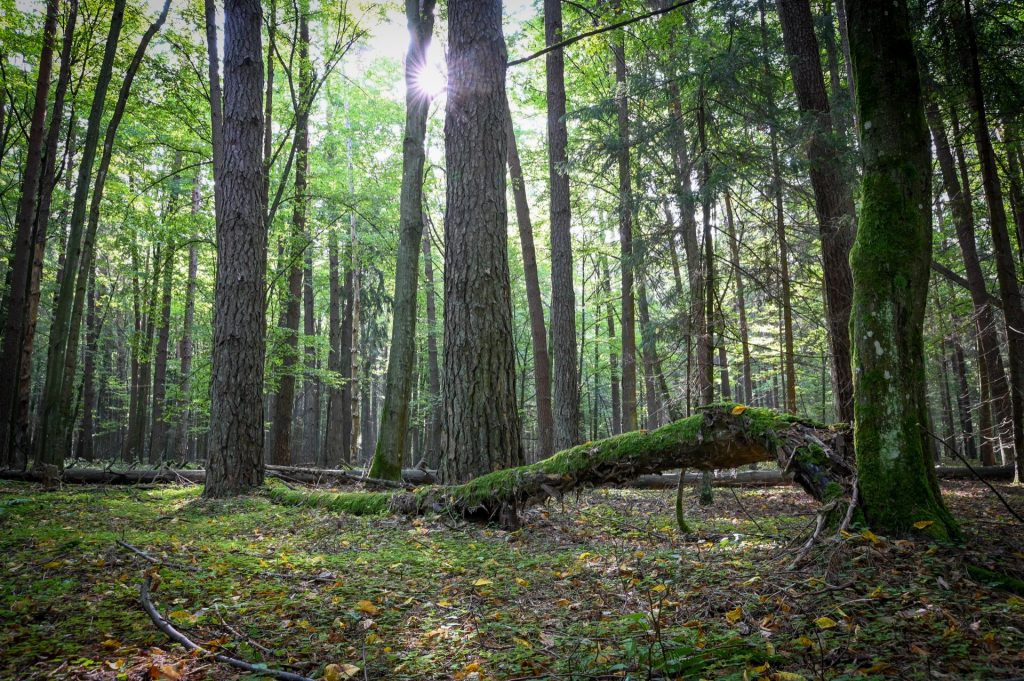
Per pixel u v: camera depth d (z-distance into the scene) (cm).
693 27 1332
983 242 1762
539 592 437
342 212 1966
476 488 684
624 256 1259
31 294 1405
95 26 1464
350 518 738
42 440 1137
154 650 323
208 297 2347
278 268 1894
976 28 924
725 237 1438
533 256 1576
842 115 1076
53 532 629
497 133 795
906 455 448
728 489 1242
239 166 1018
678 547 536
